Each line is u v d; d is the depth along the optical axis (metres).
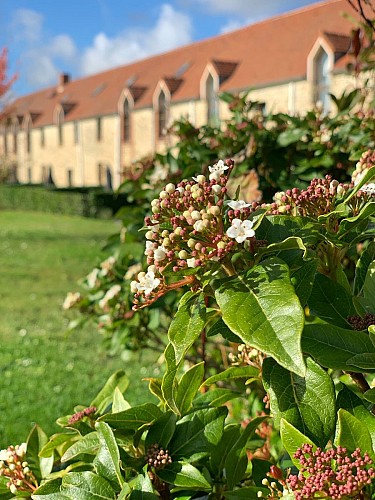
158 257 1.47
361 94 3.83
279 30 30.38
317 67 25.39
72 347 8.84
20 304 11.77
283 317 1.25
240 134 3.82
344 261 2.94
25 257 17.34
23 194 35.22
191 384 1.67
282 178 3.71
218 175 1.53
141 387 6.89
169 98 34.16
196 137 4.08
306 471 1.33
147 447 1.66
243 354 1.96
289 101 26.50
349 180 3.72
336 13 27.67
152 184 4.14
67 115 47.94
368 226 1.65
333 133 3.78
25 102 59.72
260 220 1.43
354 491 1.26
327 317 1.57
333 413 1.35
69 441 1.89
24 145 55.25
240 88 28.81
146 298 1.50
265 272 1.36
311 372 1.39
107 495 1.52
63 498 1.53
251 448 2.39
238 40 33.12
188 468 1.61
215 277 1.45
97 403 2.07
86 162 45.38
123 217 4.13
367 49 3.55
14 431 5.84
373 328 1.38
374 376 1.86
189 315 1.44
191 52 37.09
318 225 1.53
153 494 1.50
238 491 1.61
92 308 4.51
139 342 4.21
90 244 20.33
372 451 1.35
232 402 3.59
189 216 1.47
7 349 8.73
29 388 7.11
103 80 47.00
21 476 1.80
